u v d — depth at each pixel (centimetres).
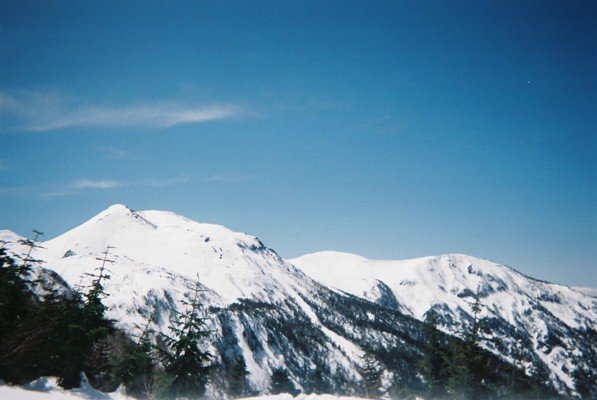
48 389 3119
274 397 2711
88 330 3412
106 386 4166
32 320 3350
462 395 4197
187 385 3706
